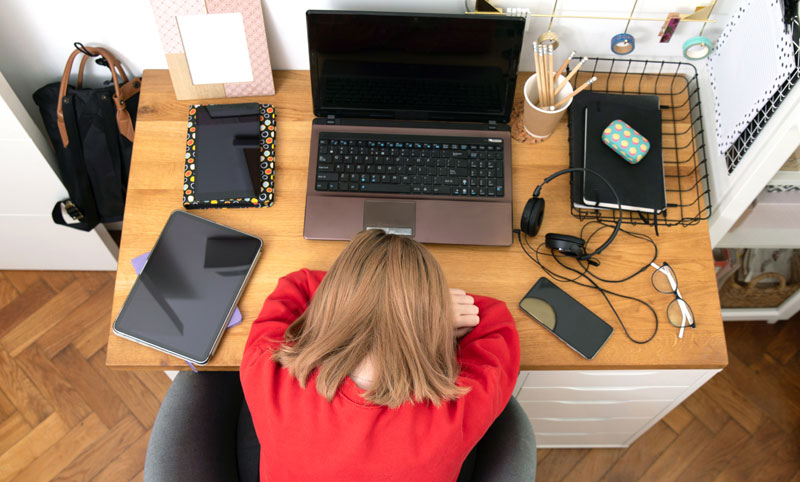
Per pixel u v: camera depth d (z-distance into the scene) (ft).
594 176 4.03
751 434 5.91
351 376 2.71
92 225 5.49
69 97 4.70
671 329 3.75
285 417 2.73
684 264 3.94
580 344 3.69
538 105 4.10
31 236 5.79
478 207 4.04
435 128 4.21
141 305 3.72
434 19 3.70
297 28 4.24
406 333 2.64
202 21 3.99
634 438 5.48
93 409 5.91
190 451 3.31
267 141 4.24
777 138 3.52
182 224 3.97
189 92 4.34
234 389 4.06
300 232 4.03
